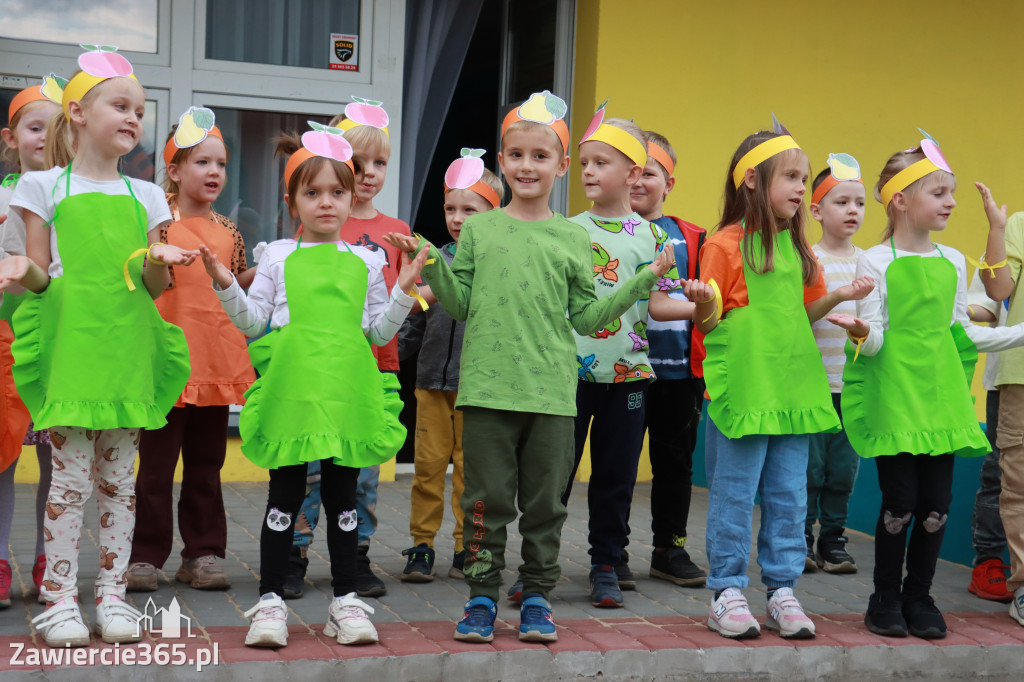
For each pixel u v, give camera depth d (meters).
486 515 3.42
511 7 7.36
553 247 3.49
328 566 4.41
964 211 7.61
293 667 3.09
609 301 3.41
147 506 3.88
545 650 3.32
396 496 6.20
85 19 6.04
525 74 7.27
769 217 3.67
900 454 3.79
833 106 7.23
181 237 3.92
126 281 3.21
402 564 4.55
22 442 3.55
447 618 3.72
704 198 6.95
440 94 6.93
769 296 3.68
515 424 3.41
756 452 3.67
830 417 3.68
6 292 3.34
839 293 3.65
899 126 7.39
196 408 3.99
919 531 3.81
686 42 6.85
